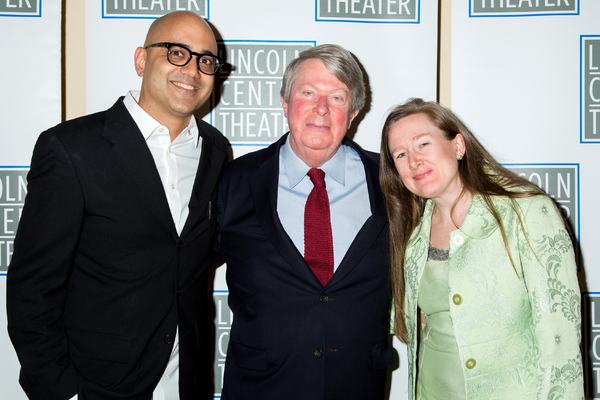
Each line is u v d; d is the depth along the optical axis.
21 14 1.76
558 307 1.05
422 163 1.18
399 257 1.34
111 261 1.21
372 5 1.84
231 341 1.41
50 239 1.14
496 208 1.16
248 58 1.85
